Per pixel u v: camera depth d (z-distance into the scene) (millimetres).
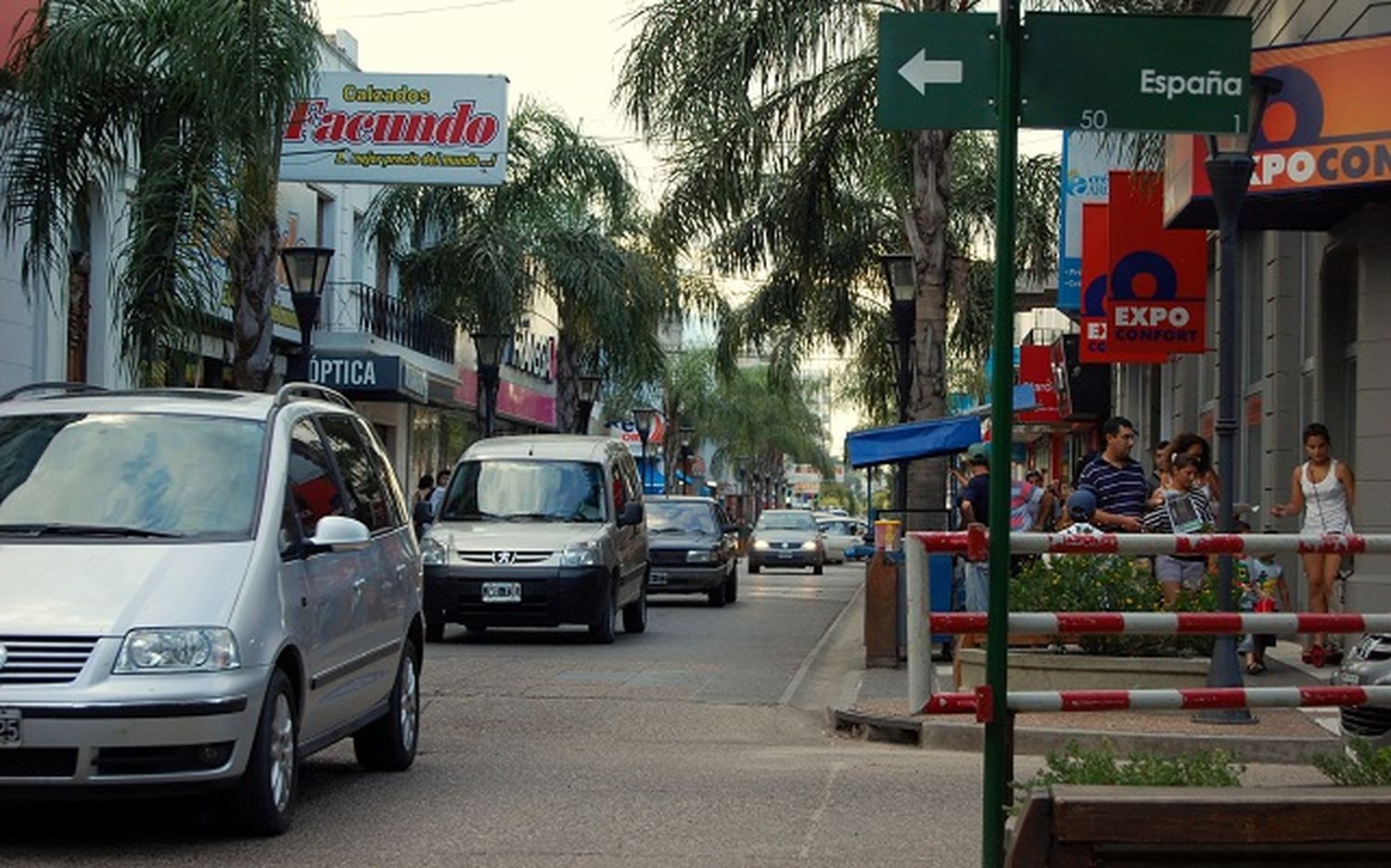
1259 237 24078
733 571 32969
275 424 9898
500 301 35656
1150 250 22750
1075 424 38469
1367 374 17031
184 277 18359
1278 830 5125
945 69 6891
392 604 10945
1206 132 6824
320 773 11266
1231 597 12938
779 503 125812
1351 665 10633
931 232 22156
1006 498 6625
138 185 18797
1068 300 26719
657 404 75688
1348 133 15445
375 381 35406
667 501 32625
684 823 9445
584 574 21312
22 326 22422
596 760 12148
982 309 34938
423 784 10859
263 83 18031
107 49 18547
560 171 36969
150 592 8477
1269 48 15828
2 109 19625
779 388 39438
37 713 8047
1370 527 16953
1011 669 14102
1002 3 6762
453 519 22516
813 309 34562
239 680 8391
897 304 26062
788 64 21609
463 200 36625
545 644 22047
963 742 13125
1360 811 5129
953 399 46812
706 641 23125
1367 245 17031
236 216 18609
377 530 10992
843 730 14297
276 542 9141
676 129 21953
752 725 14727
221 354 29875
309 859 8383
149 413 9828
